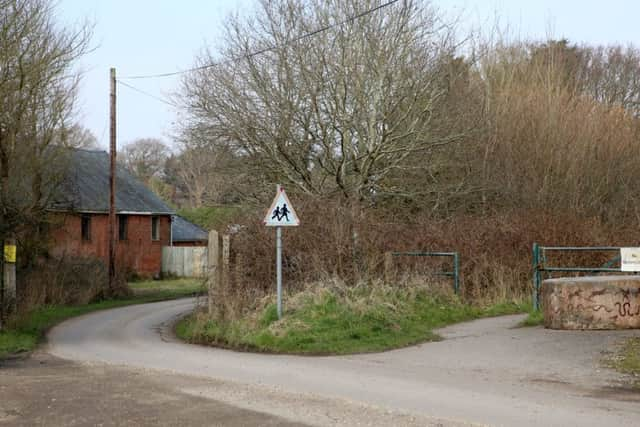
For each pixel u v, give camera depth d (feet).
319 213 58.08
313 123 81.20
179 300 97.45
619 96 142.00
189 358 41.24
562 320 46.55
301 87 80.07
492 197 93.81
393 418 24.88
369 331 45.44
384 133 79.10
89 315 76.02
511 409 26.09
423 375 33.83
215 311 53.26
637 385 30.60
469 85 97.40
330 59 79.82
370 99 80.64
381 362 38.14
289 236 55.72
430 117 81.05
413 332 46.83
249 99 80.07
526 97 102.78
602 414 25.16
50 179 80.02
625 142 102.37
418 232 65.62
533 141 96.84
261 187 81.87
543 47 119.44
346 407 26.76
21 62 65.51
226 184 82.99
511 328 49.21
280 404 27.45
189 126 83.56
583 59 144.66
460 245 64.44
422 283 57.47
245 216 59.00
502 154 95.66
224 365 37.96
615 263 67.00
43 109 75.61
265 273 54.75
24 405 27.91
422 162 85.97
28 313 66.28
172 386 31.50
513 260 65.51
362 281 53.01
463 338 45.62
